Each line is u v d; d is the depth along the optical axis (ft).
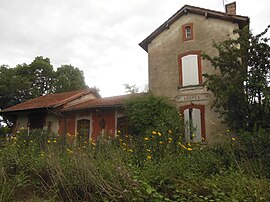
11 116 68.49
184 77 48.83
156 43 53.31
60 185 18.28
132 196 15.56
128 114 47.65
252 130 33.68
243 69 36.83
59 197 17.90
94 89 74.33
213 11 48.57
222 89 36.45
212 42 47.37
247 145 26.61
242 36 38.11
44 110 59.98
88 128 55.67
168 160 20.80
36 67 111.75
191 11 51.01
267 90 33.37
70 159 19.83
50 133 30.40
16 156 22.49
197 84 47.03
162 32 53.42
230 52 38.42
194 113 45.80
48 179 19.71
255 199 15.60
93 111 55.77
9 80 97.04
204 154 25.38
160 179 17.37
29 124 63.87
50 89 114.73
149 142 25.31
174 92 48.88
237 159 25.09
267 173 21.77
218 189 16.21
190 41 50.14
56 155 21.44
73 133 56.75
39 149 25.75
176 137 30.78
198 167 22.16
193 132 41.88
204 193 16.48
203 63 47.80
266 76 35.55
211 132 43.50
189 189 16.40
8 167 21.13
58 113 59.21
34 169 20.20
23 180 19.57
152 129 39.32
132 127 48.75
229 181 17.81
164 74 50.78
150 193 14.88
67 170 18.74
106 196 16.26
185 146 27.66
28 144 26.86
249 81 34.60
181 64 49.73
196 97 46.55
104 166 18.40
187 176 18.44
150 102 46.01
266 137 26.48
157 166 19.31
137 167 19.56
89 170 17.52
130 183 16.20
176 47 51.26
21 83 99.04
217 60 39.11
